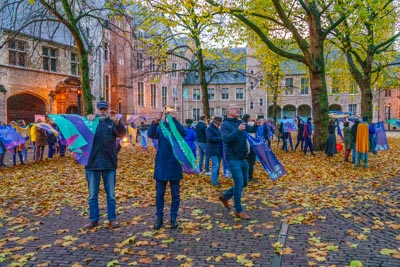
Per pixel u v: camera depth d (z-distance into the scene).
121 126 6.23
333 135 16.55
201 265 4.41
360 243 5.07
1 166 14.75
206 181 10.27
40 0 15.30
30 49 28.23
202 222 6.23
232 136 6.25
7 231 6.09
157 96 53.03
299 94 60.41
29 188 9.96
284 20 16.00
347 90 30.09
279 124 22.95
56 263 4.60
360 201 7.66
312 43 17.48
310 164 13.95
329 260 4.48
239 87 62.81
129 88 42.88
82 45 16.61
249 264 4.36
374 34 22.73
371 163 14.32
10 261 4.72
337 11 15.05
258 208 7.17
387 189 8.95
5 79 26.62
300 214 6.59
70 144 6.00
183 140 5.99
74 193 9.14
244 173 6.64
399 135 41.31
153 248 5.04
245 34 21.67
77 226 6.27
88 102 16.86
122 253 4.85
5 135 14.42
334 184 9.69
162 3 13.36
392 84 28.91
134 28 18.25
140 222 6.36
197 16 13.66
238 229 5.81
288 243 5.11
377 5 14.32
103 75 39.19
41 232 5.98
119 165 14.62
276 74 30.50
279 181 10.19
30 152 21.61
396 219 6.30
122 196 8.53
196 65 25.14
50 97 30.31
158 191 5.97
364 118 13.14
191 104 64.31
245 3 17.61
